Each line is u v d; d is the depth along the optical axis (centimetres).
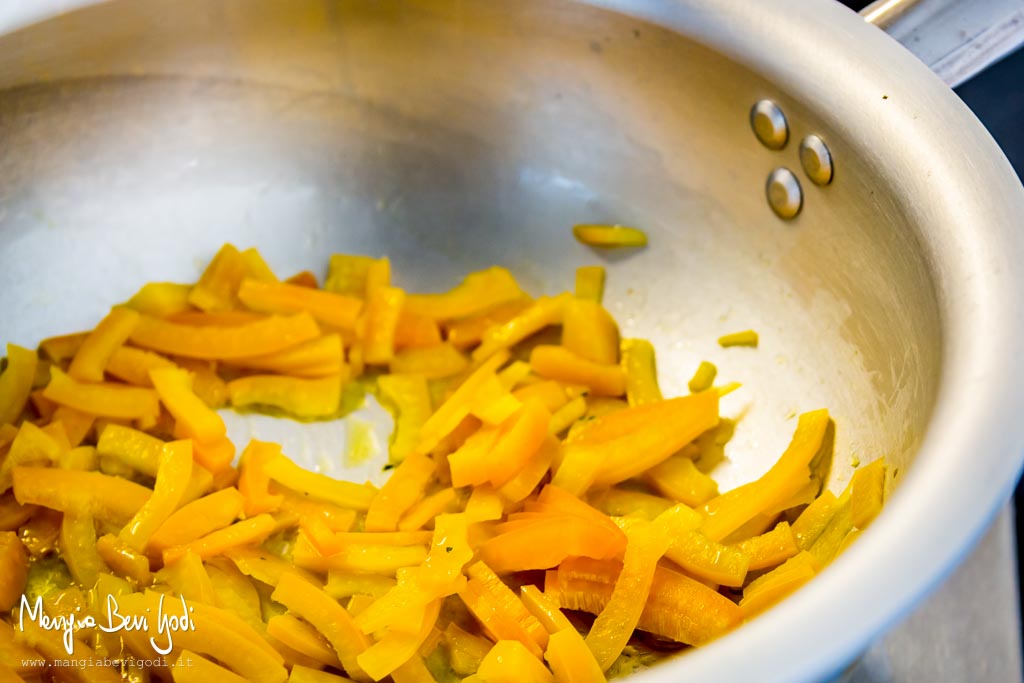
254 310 45
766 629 33
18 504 41
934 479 34
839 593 33
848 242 41
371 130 46
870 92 39
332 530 41
